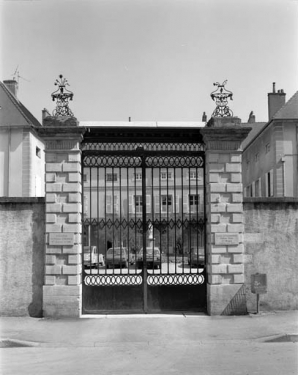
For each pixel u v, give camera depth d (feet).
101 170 73.46
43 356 27.71
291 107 104.47
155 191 74.28
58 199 37.68
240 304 37.65
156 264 64.18
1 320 36.45
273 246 39.11
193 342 30.42
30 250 38.27
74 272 37.29
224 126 38.19
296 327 33.42
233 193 38.17
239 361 26.08
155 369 24.67
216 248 37.86
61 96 38.86
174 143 39.63
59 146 37.88
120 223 38.96
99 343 30.30
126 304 38.63
